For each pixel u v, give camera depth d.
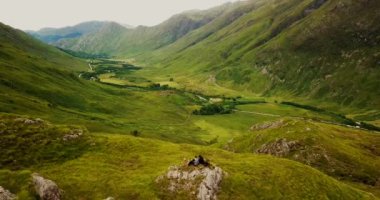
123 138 125.81
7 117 118.12
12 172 77.88
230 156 120.69
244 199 87.12
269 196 90.62
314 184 101.62
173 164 98.12
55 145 110.00
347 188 108.88
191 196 84.62
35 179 76.69
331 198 98.94
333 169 148.62
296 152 157.25
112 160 107.25
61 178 91.00
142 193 85.19
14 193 72.50
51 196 76.81
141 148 119.50
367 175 146.00
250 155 122.38
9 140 107.31
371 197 110.81
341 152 156.88
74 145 113.31
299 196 94.06
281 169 105.62
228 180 92.25
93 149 113.88
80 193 84.75
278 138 165.62
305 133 166.50
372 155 168.62
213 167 92.69
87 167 99.25
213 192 86.81
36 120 120.19
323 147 157.75
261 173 100.75
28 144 107.50
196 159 93.38
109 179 91.88
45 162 101.88
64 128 119.56
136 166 103.88
